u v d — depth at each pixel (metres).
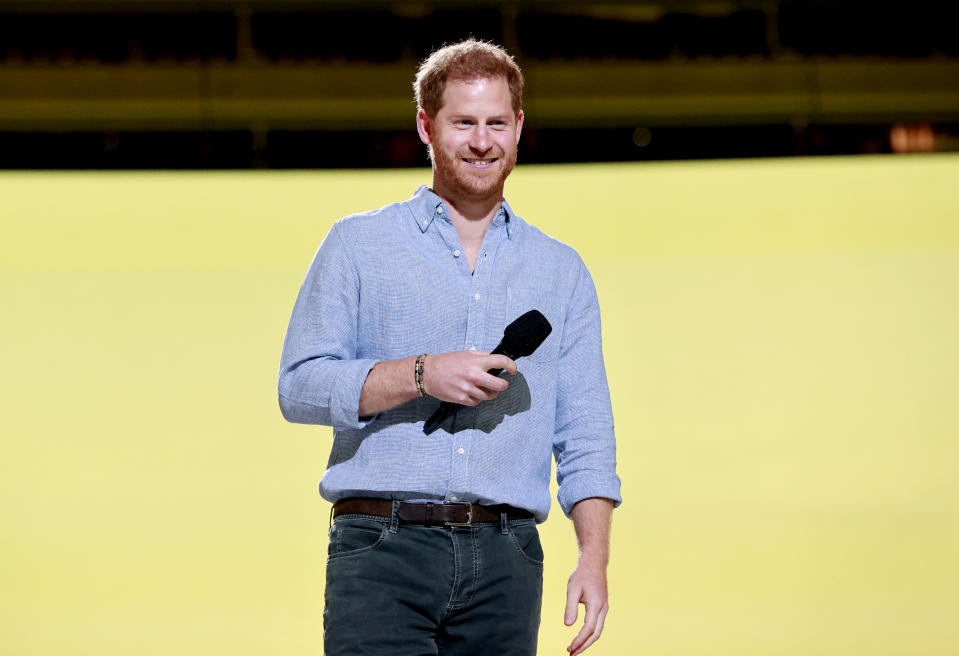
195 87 25.56
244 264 12.03
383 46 25.72
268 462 9.74
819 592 8.17
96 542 8.79
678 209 12.55
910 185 12.54
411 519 4.46
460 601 4.48
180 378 10.63
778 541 8.76
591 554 4.70
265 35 25.59
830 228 12.28
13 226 12.30
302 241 12.37
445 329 4.65
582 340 4.96
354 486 4.50
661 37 26.00
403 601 4.42
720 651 7.55
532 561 4.64
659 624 7.85
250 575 8.52
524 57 26.02
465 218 4.76
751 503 9.18
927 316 11.09
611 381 10.50
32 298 11.45
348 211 12.75
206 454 9.79
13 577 8.37
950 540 8.70
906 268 11.66
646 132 26.17
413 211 4.73
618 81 26.05
